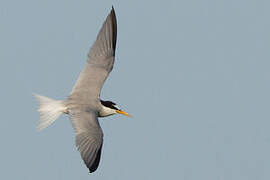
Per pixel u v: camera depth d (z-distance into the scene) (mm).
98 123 14148
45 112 14500
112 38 15609
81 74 15305
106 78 15328
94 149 13539
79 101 14711
